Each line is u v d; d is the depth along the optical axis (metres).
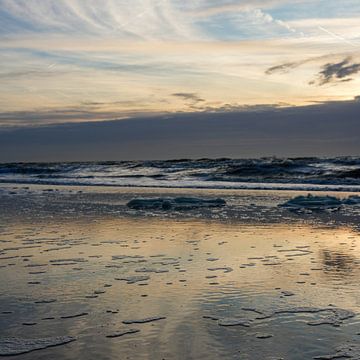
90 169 61.31
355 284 7.97
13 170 62.53
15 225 15.27
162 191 31.05
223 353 5.30
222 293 7.55
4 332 5.96
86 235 13.23
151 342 5.62
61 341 5.66
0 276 8.73
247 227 14.67
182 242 12.10
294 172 46.81
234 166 53.06
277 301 7.12
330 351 5.33
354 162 50.97
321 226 14.81
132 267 9.41
